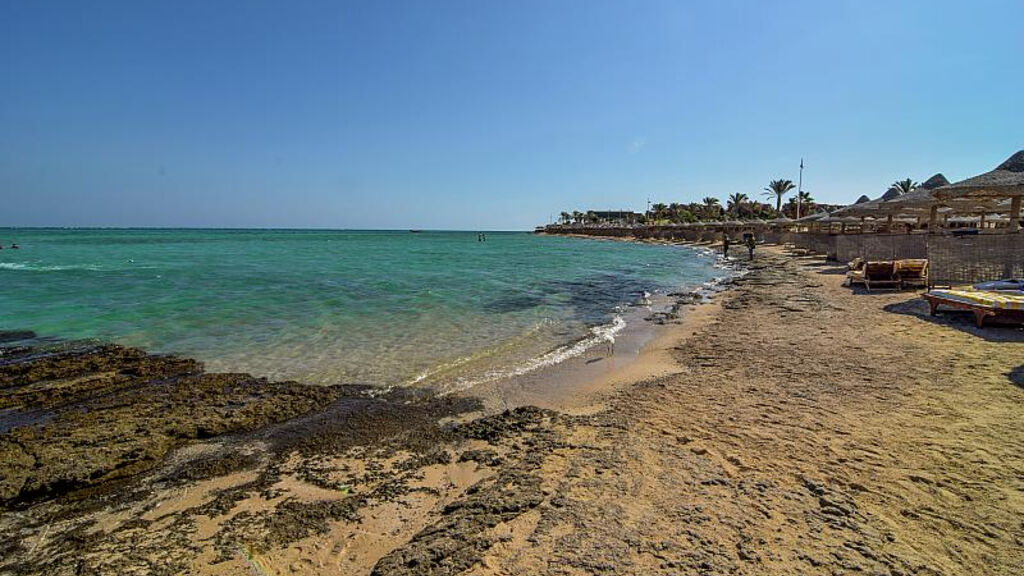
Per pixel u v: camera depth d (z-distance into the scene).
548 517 3.79
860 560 3.09
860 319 10.69
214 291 17.36
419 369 8.49
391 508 4.26
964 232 19.55
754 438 5.04
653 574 3.06
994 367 6.81
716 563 3.13
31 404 6.79
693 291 18.75
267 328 11.47
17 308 13.66
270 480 4.82
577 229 143.75
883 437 4.85
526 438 5.54
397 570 3.28
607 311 14.27
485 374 8.20
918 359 7.41
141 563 3.58
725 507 3.79
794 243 39.94
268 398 7.04
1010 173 13.80
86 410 6.57
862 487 3.96
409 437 5.74
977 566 3.00
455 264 32.97
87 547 3.81
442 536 3.62
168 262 32.00
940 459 4.34
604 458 4.82
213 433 5.91
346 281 21.09
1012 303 8.68
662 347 9.77
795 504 3.78
